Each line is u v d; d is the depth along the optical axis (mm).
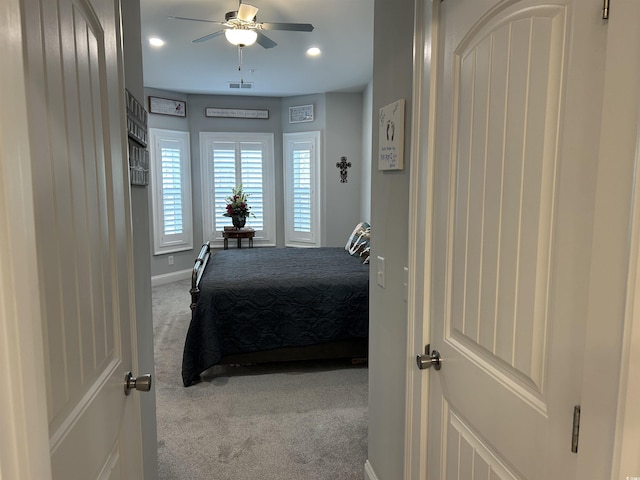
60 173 789
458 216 1181
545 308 844
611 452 645
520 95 905
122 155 1247
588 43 718
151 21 3508
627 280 606
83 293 900
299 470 2230
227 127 6438
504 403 975
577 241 749
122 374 1177
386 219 1797
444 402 1296
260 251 4941
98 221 1011
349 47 4117
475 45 1072
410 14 1514
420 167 1380
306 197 6410
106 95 1089
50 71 750
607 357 648
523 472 908
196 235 6570
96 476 953
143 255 1787
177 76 5195
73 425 820
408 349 1504
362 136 6168
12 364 520
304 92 6098
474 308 1104
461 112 1149
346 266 3979
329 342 3445
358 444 2459
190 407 2883
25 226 556
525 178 893
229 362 3328
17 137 540
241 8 2836
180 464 2271
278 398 3016
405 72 1570
